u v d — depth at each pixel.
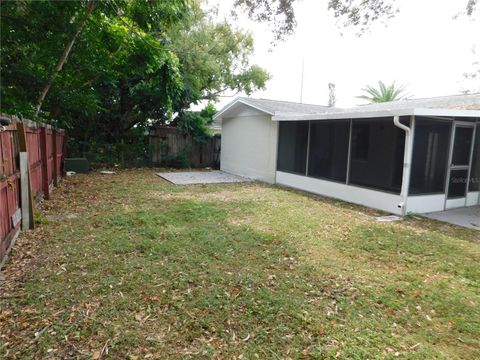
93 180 9.75
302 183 9.25
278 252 4.11
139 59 9.60
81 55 8.05
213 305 2.79
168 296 2.91
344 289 3.18
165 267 3.50
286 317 2.65
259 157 11.12
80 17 6.73
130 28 8.19
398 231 5.27
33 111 7.01
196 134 14.64
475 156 7.40
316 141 8.74
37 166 6.02
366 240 4.75
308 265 3.73
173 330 2.43
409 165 6.34
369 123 7.21
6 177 3.67
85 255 3.77
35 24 6.27
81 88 9.54
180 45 14.23
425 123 6.45
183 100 14.02
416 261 4.01
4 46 6.48
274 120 9.77
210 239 4.45
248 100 11.11
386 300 2.99
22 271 3.32
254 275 3.40
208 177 11.48
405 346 2.34
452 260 4.08
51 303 2.73
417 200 6.60
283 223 5.48
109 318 2.54
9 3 5.59
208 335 2.39
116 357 2.13
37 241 4.19
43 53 6.98
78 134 13.27
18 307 2.66
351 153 7.68
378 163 7.01
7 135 3.88
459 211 6.94
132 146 13.72
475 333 2.54
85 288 3.00
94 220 5.24
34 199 5.45
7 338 2.27
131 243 4.19
